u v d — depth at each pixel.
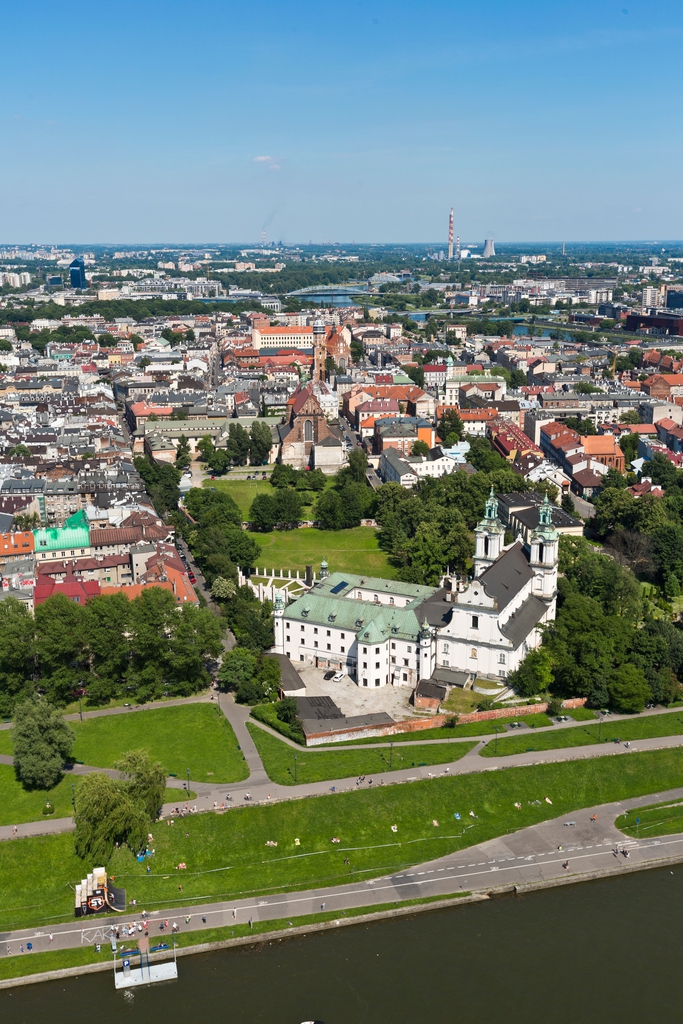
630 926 181.50
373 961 173.12
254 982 168.62
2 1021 161.12
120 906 185.25
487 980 168.38
